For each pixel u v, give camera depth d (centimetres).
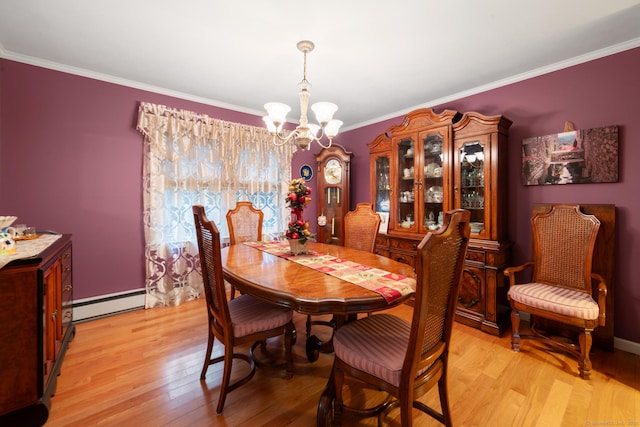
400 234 301
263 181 350
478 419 139
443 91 284
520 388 162
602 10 164
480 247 235
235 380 170
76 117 245
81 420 137
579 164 217
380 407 130
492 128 233
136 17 173
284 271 157
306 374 177
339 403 130
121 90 264
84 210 250
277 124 182
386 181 330
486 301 233
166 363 186
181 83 270
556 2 157
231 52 213
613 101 204
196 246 305
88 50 212
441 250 101
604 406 148
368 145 339
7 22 179
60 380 166
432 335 113
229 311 148
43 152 232
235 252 209
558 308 180
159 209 281
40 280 127
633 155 198
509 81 253
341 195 383
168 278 290
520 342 214
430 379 115
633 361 189
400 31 184
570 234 208
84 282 252
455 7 161
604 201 210
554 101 230
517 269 214
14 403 121
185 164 296
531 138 240
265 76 252
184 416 140
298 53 213
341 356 126
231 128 321
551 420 139
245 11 166
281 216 367
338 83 266
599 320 170
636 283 199
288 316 162
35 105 228
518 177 251
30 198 229
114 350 200
